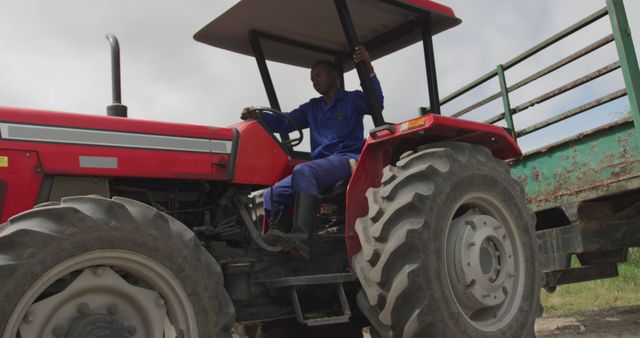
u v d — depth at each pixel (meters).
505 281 3.24
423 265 2.83
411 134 3.14
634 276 7.73
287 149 3.56
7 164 2.37
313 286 3.18
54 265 2.07
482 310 3.19
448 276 3.04
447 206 3.02
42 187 2.45
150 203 2.84
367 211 3.17
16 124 2.42
